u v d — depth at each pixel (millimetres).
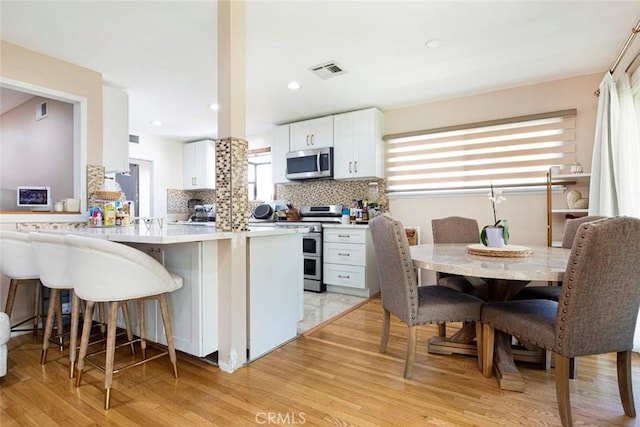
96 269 1621
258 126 4941
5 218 2504
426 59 2807
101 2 2045
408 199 4023
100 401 1650
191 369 1995
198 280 1975
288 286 2451
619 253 1353
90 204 2953
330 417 1522
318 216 4383
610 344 1450
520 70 3031
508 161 3457
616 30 2373
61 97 2812
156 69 2990
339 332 2625
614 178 2525
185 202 5836
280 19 2223
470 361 2098
